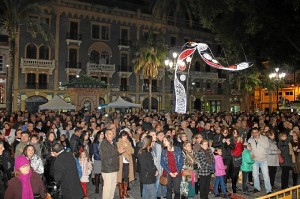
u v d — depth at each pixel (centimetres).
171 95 4822
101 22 4212
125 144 950
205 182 878
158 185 885
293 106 3350
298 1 1334
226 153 1002
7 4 2273
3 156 745
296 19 1473
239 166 991
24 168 568
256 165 996
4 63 3647
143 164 773
